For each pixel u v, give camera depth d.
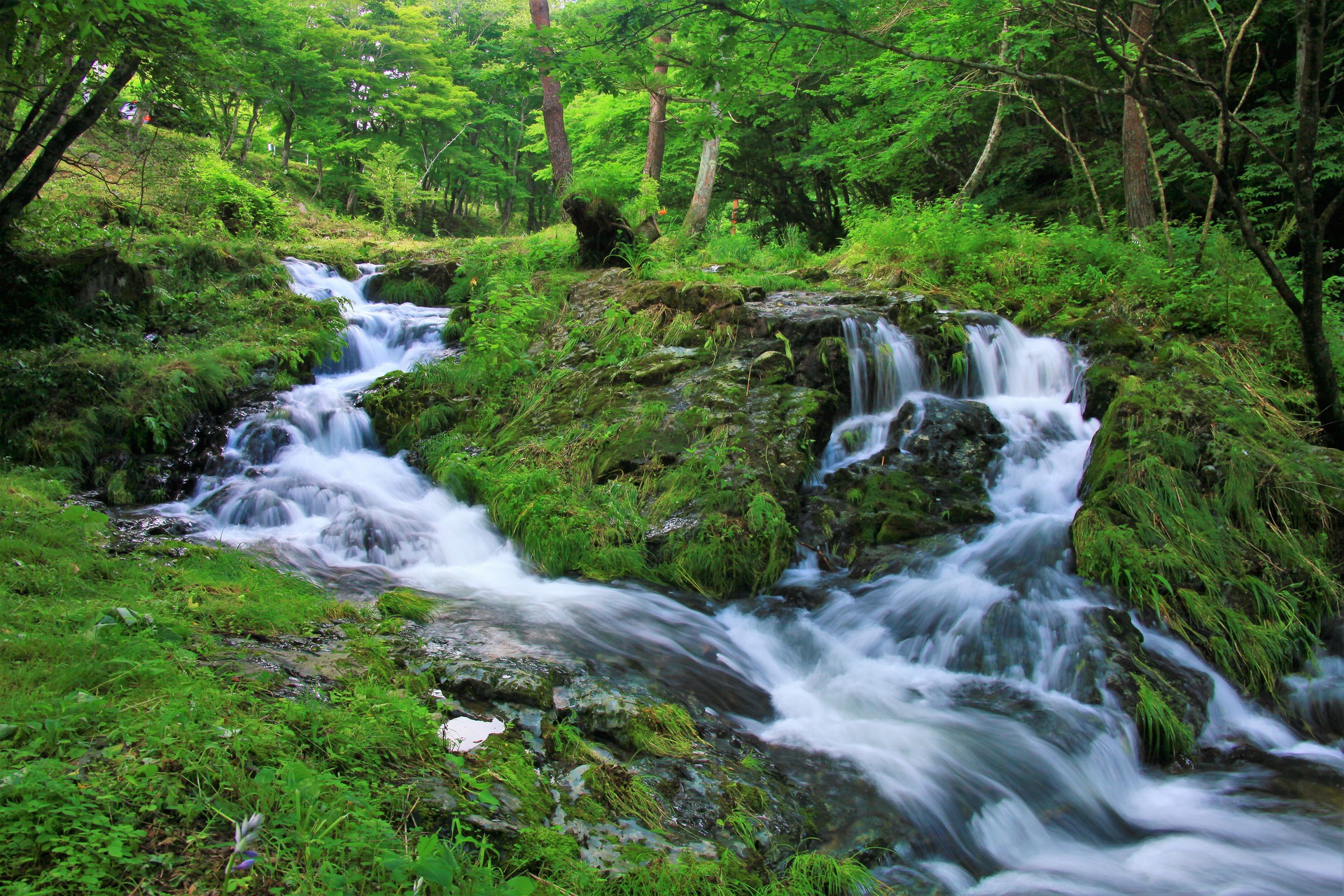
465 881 2.68
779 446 7.75
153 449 8.48
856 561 7.00
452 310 12.08
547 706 4.42
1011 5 10.80
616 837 3.45
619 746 4.27
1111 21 6.87
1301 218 6.52
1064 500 7.57
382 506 7.90
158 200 16.31
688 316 9.84
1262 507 6.66
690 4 7.20
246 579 5.70
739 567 6.77
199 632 4.44
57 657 3.54
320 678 4.15
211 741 2.99
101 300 10.17
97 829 2.46
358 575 6.52
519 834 3.17
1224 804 4.67
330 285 13.69
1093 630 5.73
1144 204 12.23
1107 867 4.05
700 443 7.86
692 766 4.17
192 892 2.35
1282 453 6.99
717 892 3.25
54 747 2.83
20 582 4.59
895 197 13.28
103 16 6.25
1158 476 6.76
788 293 10.76
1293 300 7.02
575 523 7.13
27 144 9.03
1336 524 6.46
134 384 8.81
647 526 7.21
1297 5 6.02
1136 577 6.20
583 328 10.50
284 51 28.73
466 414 9.41
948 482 7.79
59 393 8.54
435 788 3.27
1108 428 7.49
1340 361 8.37
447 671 4.60
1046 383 8.98
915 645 5.94
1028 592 6.21
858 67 14.87
